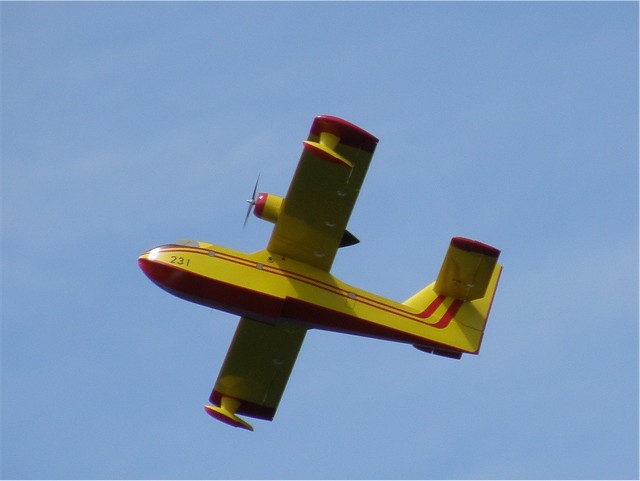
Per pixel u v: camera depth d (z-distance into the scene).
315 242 84.12
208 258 84.31
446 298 89.06
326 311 84.81
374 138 79.25
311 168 79.75
